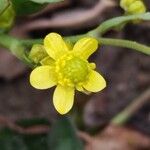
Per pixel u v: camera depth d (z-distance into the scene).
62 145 0.08
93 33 0.06
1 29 0.07
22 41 0.06
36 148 0.08
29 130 0.08
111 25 0.06
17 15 0.07
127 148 0.08
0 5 0.06
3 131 0.08
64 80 0.06
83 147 0.08
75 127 0.08
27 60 0.06
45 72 0.06
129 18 0.06
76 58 0.06
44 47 0.06
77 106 0.08
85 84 0.06
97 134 0.08
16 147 0.08
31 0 0.06
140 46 0.06
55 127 0.08
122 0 0.07
